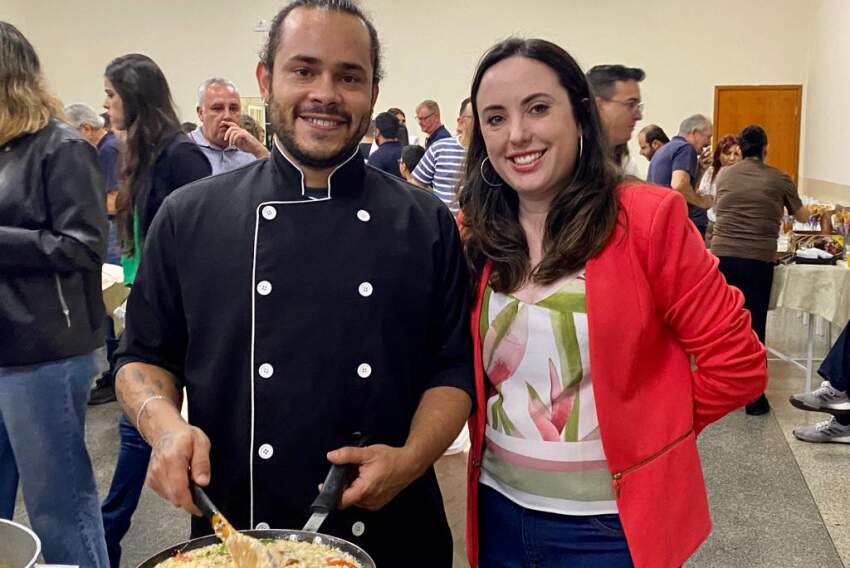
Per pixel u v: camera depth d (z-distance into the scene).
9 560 0.93
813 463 3.56
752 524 2.99
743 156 4.37
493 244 1.35
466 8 9.95
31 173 1.88
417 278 1.24
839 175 7.39
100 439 3.72
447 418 1.21
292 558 0.93
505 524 1.37
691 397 1.32
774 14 9.48
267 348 1.16
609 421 1.25
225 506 1.20
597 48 9.85
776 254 4.41
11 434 1.98
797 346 5.68
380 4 10.02
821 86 8.51
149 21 10.25
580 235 1.26
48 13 10.28
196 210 1.23
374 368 1.19
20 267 1.87
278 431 1.16
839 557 2.74
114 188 4.41
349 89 1.16
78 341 2.01
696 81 9.75
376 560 1.23
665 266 1.25
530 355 1.31
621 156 2.28
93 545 2.10
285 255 1.18
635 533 1.25
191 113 10.39
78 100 10.45
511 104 1.27
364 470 1.06
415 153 5.60
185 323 1.26
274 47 1.17
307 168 1.21
